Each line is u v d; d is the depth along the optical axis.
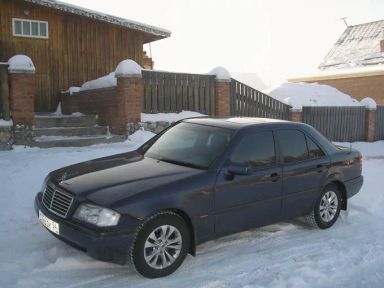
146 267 3.96
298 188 5.36
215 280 4.06
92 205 3.85
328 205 5.87
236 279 4.10
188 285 3.93
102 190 4.00
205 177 4.41
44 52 13.48
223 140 4.91
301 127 5.70
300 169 5.38
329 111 16.38
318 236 5.52
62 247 4.69
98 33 14.54
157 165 4.70
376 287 4.07
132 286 3.88
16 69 8.62
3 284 3.82
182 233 4.19
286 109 14.75
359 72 28.28
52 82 13.70
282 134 5.38
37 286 3.82
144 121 10.49
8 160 7.61
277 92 21.14
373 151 14.88
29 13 13.10
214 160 4.63
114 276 4.08
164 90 11.20
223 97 12.23
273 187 5.04
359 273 4.37
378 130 18.50
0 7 12.66
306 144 5.66
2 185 6.44
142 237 3.91
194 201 4.25
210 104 12.18
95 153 8.51
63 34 13.81
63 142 9.21
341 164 5.98
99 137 9.74
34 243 4.81
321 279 4.19
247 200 4.76
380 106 18.47
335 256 4.79
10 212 5.69
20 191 6.37
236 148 4.81
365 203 7.22
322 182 5.68
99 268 4.25
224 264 4.46
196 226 4.31
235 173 4.54
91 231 3.76
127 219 3.80
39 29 13.34
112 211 3.78
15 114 8.70
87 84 12.34
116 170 4.54
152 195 3.98
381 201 7.41
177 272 4.22
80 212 3.89
